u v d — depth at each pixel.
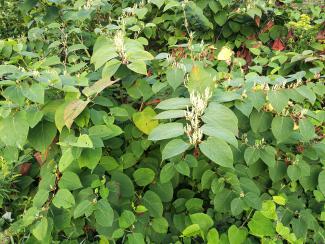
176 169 0.84
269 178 1.01
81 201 0.80
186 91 0.94
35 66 1.00
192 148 0.91
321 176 0.94
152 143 0.96
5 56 1.20
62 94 0.87
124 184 0.88
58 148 0.90
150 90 0.94
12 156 0.89
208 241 0.84
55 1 1.43
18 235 0.87
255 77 0.94
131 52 0.88
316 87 1.13
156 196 0.89
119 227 0.84
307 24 1.64
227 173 0.89
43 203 0.82
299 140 0.96
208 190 0.98
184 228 0.91
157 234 0.89
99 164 0.88
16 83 0.76
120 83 1.00
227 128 0.72
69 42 1.41
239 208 0.85
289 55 1.42
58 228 0.83
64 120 0.75
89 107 0.88
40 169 0.97
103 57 0.87
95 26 1.62
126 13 1.50
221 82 1.04
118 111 0.86
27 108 0.80
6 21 1.95
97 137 0.77
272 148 0.92
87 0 1.45
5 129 0.77
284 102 0.85
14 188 0.98
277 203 0.94
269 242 0.87
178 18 1.56
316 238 0.95
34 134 0.82
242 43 1.68
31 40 1.43
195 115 0.73
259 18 1.61
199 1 1.61
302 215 0.94
